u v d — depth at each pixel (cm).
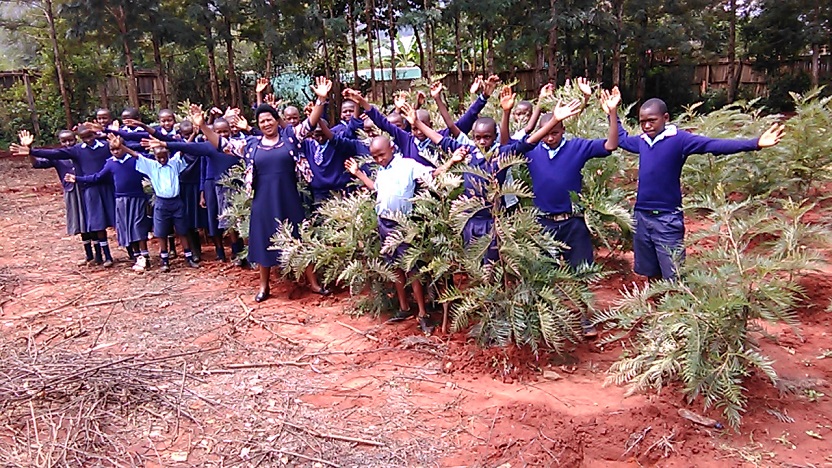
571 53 1908
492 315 410
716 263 375
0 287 600
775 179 674
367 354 437
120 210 659
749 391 349
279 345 458
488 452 311
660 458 302
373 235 493
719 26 2127
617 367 367
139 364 421
